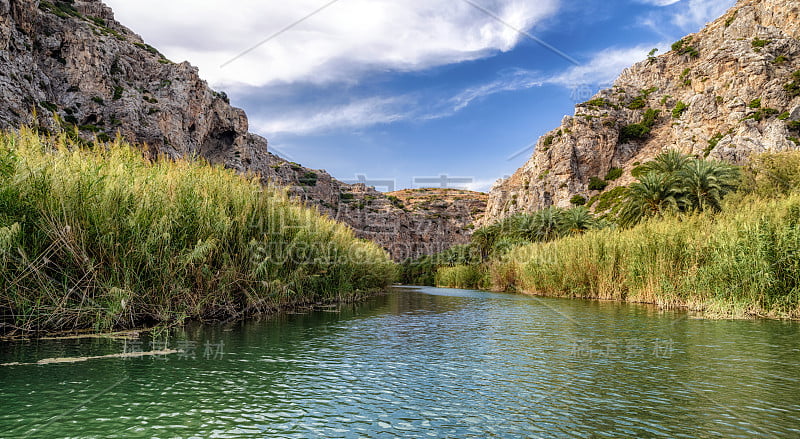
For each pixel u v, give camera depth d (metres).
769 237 12.87
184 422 3.94
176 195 9.20
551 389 5.27
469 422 4.13
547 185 106.00
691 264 16.25
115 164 8.74
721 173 32.28
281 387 5.14
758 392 5.14
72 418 3.93
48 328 7.09
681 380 5.69
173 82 69.94
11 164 6.76
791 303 12.48
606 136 102.06
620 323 11.63
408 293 32.28
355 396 4.89
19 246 6.52
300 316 11.77
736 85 87.19
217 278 9.59
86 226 7.34
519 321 12.18
